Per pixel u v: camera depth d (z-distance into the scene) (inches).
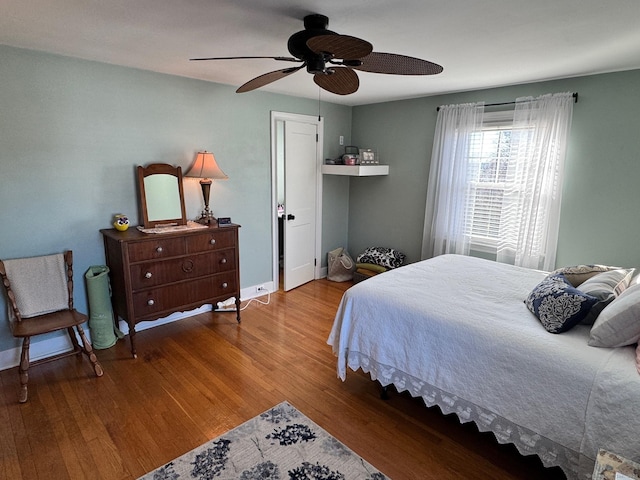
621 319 64.2
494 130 145.1
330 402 94.6
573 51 96.8
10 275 99.4
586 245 128.2
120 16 75.7
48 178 107.7
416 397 93.4
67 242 113.6
